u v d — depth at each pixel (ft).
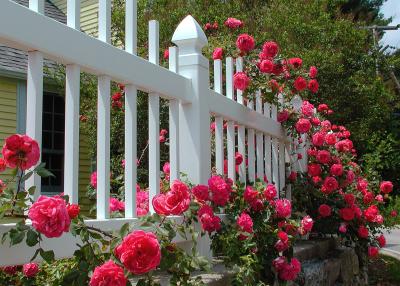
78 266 5.41
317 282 12.89
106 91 6.86
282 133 14.52
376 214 16.47
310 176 15.80
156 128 8.07
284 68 14.99
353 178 16.65
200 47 9.66
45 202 4.79
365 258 18.07
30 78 5.71
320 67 36.01
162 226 6.35
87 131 23.11
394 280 19.72
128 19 7.64
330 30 38.47
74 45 6.23
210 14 32.17
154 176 7.98
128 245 5.10
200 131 9.25
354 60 40.81
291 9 38.04
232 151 11.04
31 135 5.64
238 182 10.03
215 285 8.21
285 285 10.32
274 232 10.09
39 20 5.70
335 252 15.81
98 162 6.75
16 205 5.02
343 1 50.83
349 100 41.73
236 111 11.22
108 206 6.73
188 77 9.34
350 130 42.47
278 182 14.26
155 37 8.29
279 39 34.81
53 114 29.35
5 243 5.16
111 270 4.98
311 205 15.80
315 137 16.31
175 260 6.16
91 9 32.27
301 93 17.57
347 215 15.67
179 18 28.66
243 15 34.71
